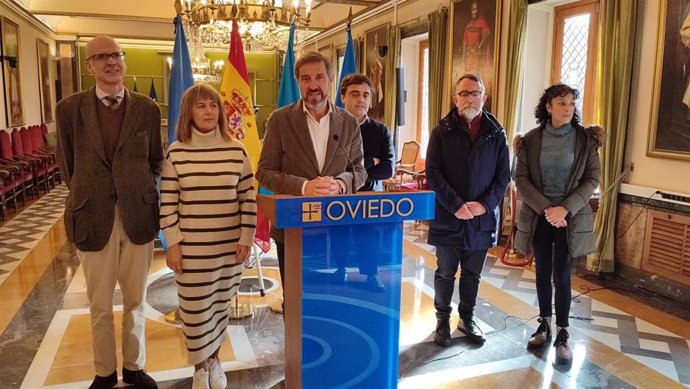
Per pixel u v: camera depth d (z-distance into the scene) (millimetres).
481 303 3998
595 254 4676
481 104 3074
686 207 4047
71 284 4352
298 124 2551
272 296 4082
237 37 4086
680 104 4078
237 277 2604
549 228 3092
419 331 3436
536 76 6031
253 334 3361
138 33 13664
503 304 3980
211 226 2402
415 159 8328
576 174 2961
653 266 4332
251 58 14906
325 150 2588
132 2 10539
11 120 9211
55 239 5895
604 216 4625
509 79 5973
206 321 2463
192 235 2391
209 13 5105
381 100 9742
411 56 9344
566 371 2902
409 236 6340
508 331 3447
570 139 2984
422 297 4109
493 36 6312
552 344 3225
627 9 4406
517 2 5766
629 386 2748
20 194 8484
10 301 3945
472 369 2914
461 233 3123
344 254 2053
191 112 2383
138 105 2490
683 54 4039
